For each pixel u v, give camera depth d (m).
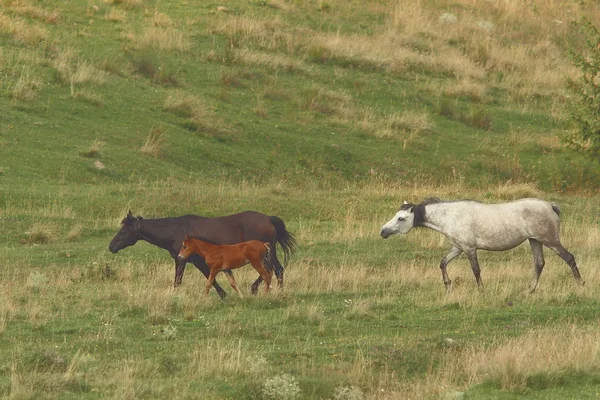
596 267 17.23
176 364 11.32
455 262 18.95
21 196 21.97
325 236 20.80
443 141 30.81
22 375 10.53
